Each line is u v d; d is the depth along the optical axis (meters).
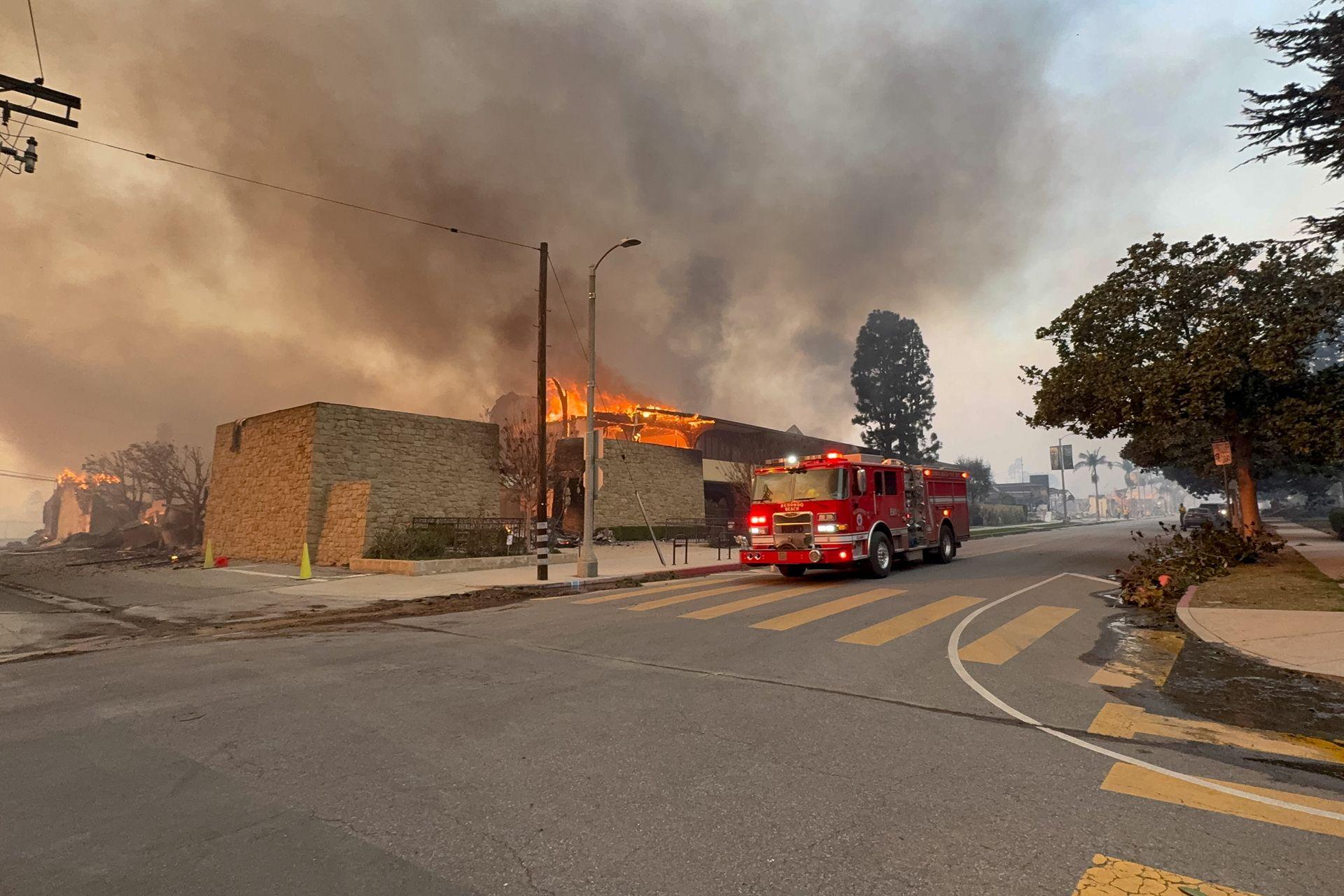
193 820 3.44
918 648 7.77
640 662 7.14
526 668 6.86
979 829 3.31
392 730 4.88
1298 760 4.34
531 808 3.57
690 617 10.10
